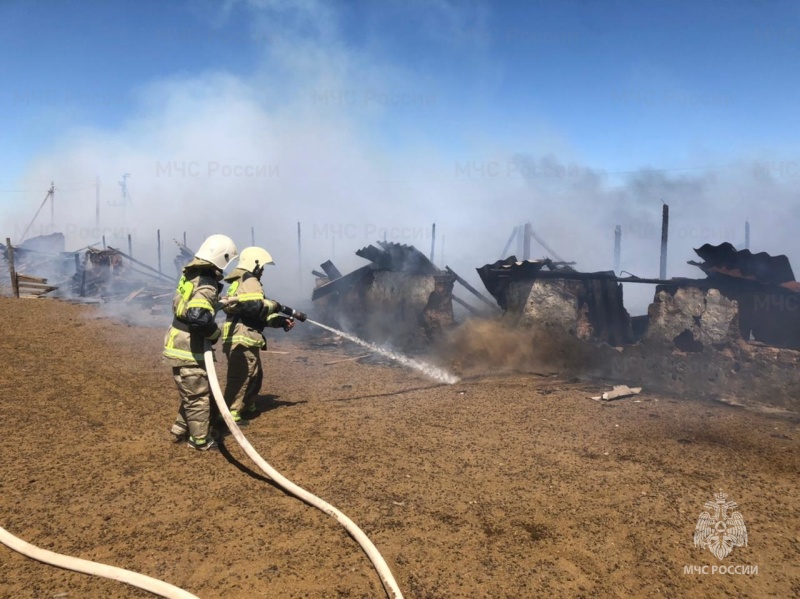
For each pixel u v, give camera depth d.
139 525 3.47
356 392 7.18
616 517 3.67
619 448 4.94
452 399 6.73
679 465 4.55
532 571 3.07
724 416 5.97
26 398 6.30
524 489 4.09
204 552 3.18
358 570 3.04
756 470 4.45
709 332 7.96
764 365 7.15
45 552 3.02
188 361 4.59
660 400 6.70
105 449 4.76
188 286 4.58
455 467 4.48
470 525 3.56
